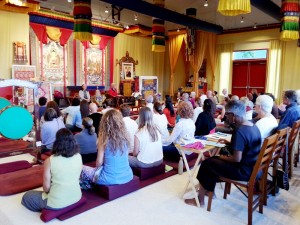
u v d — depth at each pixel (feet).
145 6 22.35
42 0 28.14
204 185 8.94
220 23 34.99
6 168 12.07
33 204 8.48
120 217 8.46
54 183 8.13
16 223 7.97
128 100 33.86
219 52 38.75
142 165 11.27
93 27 32.89
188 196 9.97
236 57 37.45
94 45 34.42
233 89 38.14
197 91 37.11
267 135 9.78
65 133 8.13
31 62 28.96
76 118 17.22
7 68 26.30
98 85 35.42
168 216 8.61
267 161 8.59
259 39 34.76
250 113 15.44
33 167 12.41
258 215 8.80
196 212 8.91
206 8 31.37
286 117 12.46
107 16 34.76
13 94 22.98
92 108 16.35
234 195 10.25
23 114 12.01
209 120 13.88
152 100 18.70
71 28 31.68
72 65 32.68
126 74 37.70
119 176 9.70
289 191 10.71
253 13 30.91
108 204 9.25
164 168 12.17
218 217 8.61
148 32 36.58
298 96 13.10
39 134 13.10
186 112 12.14
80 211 8.63
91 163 12.32
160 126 13.66
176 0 29.55
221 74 38.88
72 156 8.22
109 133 9.43
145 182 11.12
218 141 9.91
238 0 12.64
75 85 33.17
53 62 30.86
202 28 29.12
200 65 36.70
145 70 40.78
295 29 20.39
